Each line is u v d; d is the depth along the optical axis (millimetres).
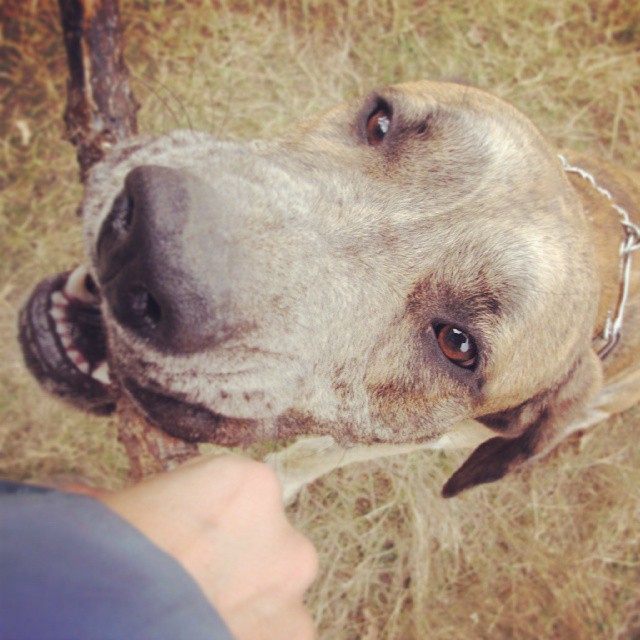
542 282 241
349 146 271
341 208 245
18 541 113
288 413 239
